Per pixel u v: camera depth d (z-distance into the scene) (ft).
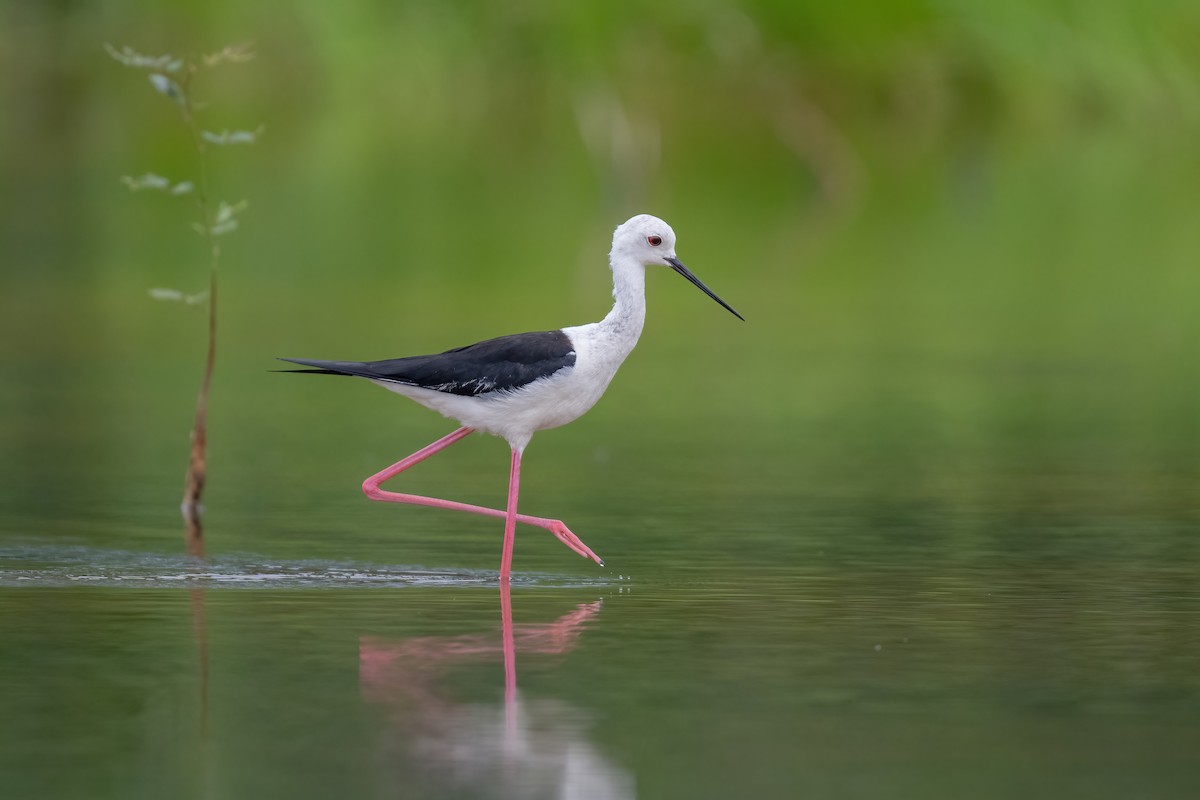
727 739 25.00
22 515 42.11
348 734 25.21
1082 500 44.16
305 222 103.40
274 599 33.88
